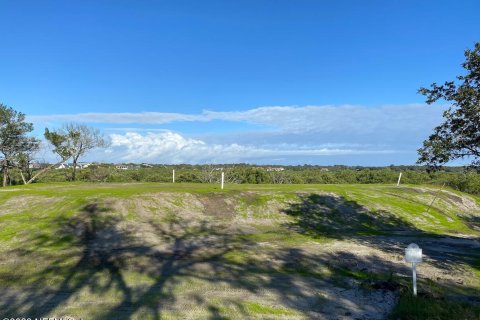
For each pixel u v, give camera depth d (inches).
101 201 809.5
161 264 543.2
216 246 663.8
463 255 690.2
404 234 881.5
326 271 537.3
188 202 908.0
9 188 1090.7
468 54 509.4
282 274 514.6
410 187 1475.1
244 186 1254.3
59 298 392.5
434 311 374.0
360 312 383.6
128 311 358.3
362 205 1067.3
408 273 545.0
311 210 980.6
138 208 815.1
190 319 343.9
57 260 543.5
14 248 592.1
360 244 737.6
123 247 629.9
